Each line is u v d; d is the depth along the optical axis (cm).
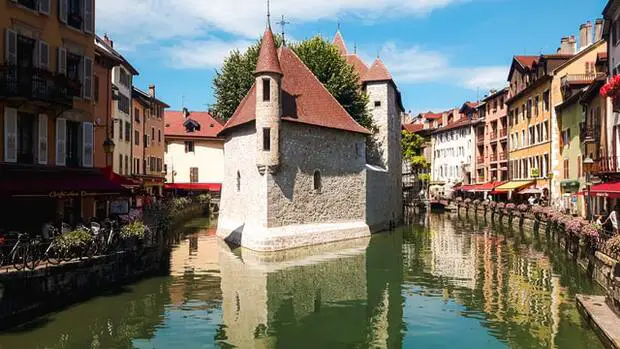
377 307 1741
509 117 5759
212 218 5119
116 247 1958
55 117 2075
